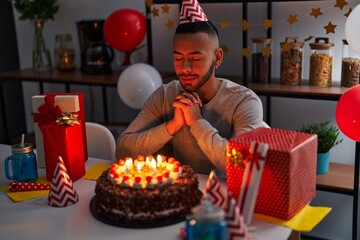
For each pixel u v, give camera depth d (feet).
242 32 8.29
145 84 7.74
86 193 4.70
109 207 4.02
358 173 6.85
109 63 9.25
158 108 5.78
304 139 4.16
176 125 5.25
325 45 7.13
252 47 7.86
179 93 5.27
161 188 3.98
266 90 7.22
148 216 3.92
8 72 9.85
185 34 4.94
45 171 5.39
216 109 5.42
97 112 10.42
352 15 6.32
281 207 4.01
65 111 5.33
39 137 5.43
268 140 4.14
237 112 5.30
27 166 5.01
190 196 4.07
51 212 4.32
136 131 5.67
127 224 3.93
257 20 8.16
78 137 5.03
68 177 4.46
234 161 4.12
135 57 8.95
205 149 5.02
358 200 7.52
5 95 10.84
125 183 4.05
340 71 7.70
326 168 7.38
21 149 4.97
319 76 7.28
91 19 9.39
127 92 7.85
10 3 10.62
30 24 10.07
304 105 8.13
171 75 8.80
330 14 7.61
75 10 9.98
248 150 4.01
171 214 3.96
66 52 9.57
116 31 8.23
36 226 4.06
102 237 3.82
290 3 7.88
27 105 11.20
